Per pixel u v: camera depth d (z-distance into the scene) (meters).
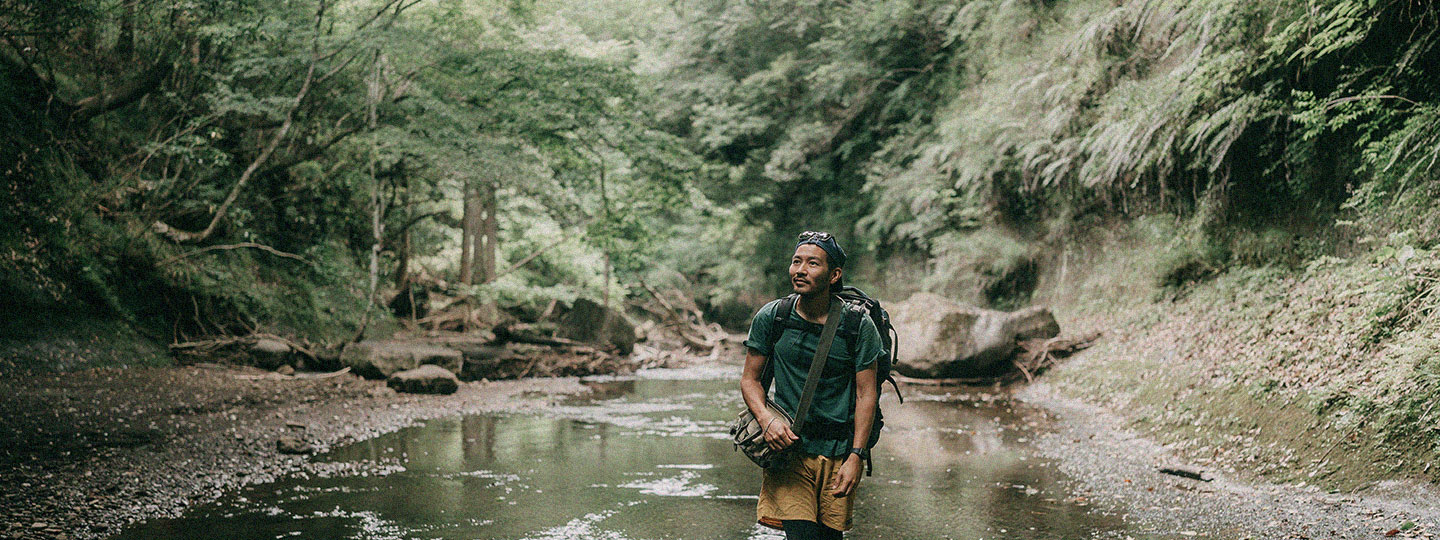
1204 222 12.19
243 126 14.46
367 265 18.58
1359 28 8.17
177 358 12.21
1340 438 6.04
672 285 26.84
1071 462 7.22
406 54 13.62
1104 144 11.81
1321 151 10.28
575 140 15.85
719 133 23.73
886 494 6.12
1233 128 10.08
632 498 6.03
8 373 9.63
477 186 16.58
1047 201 16.62
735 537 5.04
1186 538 4.85
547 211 22.02
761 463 3.21
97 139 13.52
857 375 3.18
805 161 24.23
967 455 7.65
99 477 6.30
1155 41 12.59
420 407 10.88
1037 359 13.52
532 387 13.97
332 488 6.27
